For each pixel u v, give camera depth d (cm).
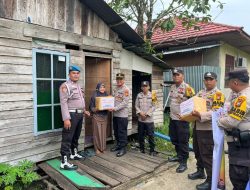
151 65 746
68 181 405
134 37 612
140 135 577
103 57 585
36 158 462
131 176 441
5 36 411
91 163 496
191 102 392
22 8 432
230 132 311
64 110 448
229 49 1056
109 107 540
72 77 465
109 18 557
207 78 401
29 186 422
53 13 479
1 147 411
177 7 786
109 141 631
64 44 504
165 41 965
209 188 402
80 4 529
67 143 454
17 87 429
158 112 788
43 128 475
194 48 923
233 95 325
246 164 291
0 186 389
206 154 399
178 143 510
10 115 421
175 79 489
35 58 456
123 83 568
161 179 455
